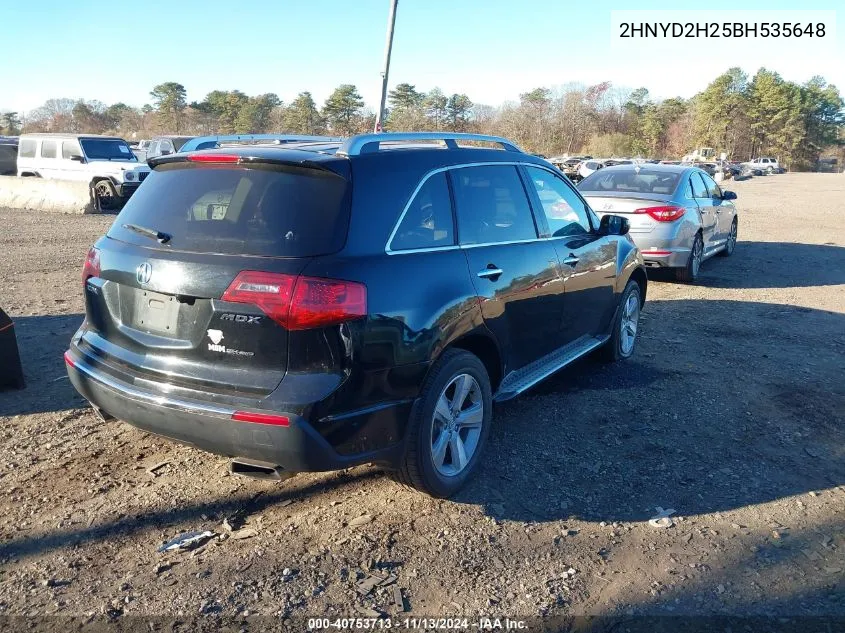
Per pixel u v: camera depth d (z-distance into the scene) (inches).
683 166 438.9
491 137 187.8
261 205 134.6
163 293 134.6
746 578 130.9
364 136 148.0
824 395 225.3
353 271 129.9
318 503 152.3
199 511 147.7
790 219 841.5
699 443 187.3
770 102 4542.3
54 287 360.8
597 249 221.0
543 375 189.8
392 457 139.2
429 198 153.8
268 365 127.0
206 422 127.3
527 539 141.2
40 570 127.5
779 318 328.8
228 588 123.6
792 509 155.7
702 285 412.5
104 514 145.6
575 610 121.1
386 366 133.1
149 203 149.3
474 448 161.0
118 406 138.9
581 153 3720.5
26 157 855.7
